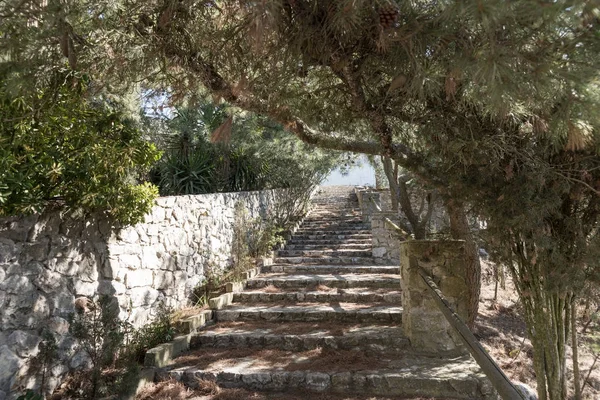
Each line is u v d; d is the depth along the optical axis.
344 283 6.50
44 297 3.48
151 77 2.61
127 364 3.94
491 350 5.54
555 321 2.95
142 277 4.83
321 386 3.76
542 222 2.66
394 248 8.11
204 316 5.19
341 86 2.58
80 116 3.31
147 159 3.86
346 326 4.99
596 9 1.02
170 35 2.24
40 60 1.89
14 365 3.16
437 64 1.68
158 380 3.92
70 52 1.70
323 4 1.72
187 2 1.95
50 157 3.16
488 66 1.28
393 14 1.57
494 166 2.56
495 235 2.92
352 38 1.87
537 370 3.01
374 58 2.00
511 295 7.48
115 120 3.60
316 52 1.98
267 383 3.82
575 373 4.14
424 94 2.03
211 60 2.36
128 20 2.19
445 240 4.41
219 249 7.02
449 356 4.25
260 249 8.30
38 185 3.21
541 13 1.09
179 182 8.80
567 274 2.65
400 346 4.45
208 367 4.05
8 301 3.18
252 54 2.11
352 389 3.73
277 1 1.44
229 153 9.66
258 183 10.27
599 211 2.69
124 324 4.01
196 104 2.71
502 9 1.10
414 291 4.41
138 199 4.02
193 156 9.19
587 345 5.87
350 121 3.08
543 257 2.77
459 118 2.42
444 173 2.93
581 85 1.34
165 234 5.40
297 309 5.45
